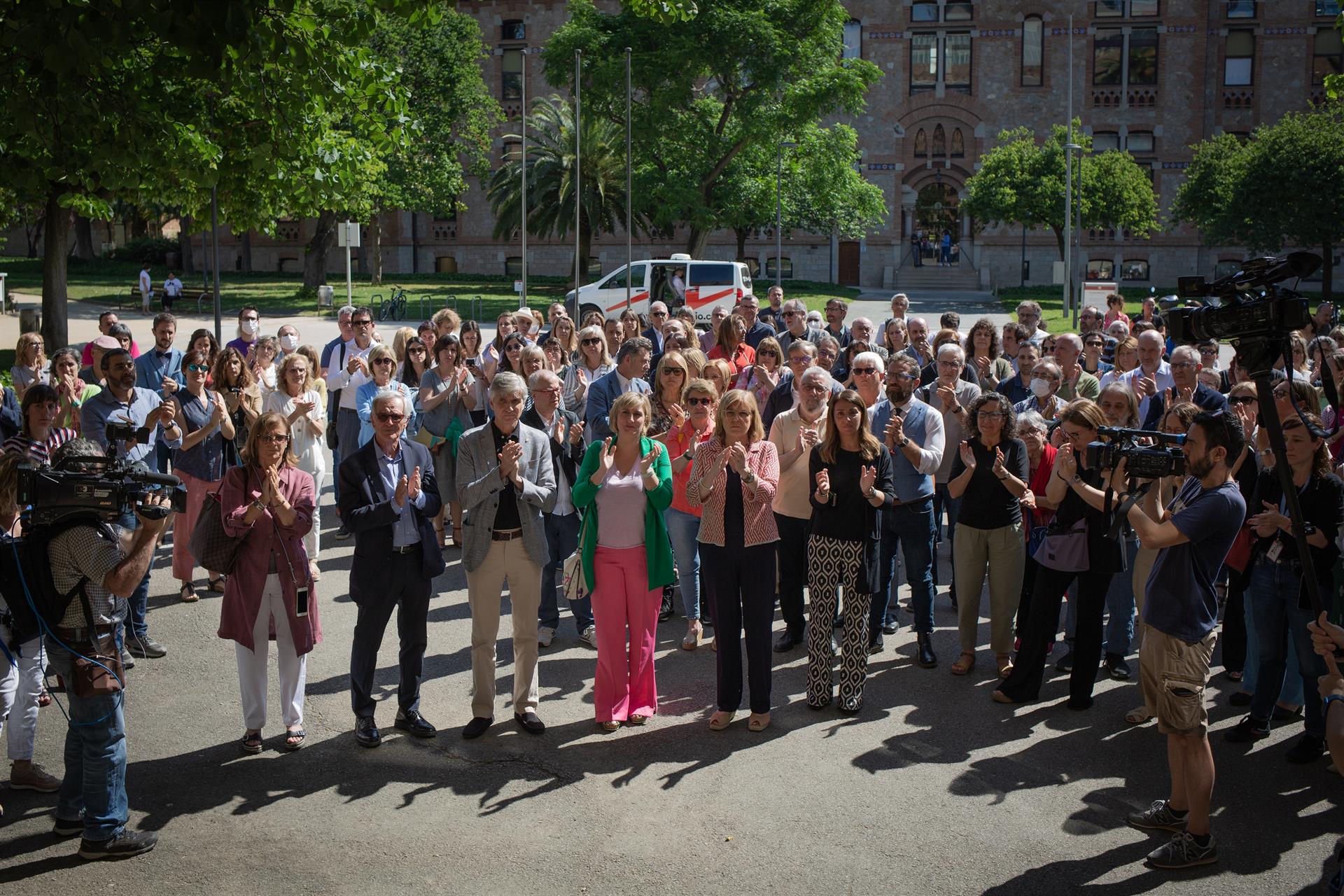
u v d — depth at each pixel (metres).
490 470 6.85
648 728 7.11
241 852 5.59
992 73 50.56
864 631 7.27
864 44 51.09
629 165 26.42
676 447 8.46
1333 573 6.39
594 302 32.41
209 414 9.48
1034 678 7.45
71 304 41.53
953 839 5.69
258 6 8.50
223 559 6.59
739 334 11.50
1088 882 5.28
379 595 6.72
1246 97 49.56
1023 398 10.71
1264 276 4.95
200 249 59.53
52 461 5.84
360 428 11.08
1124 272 50.94
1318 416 6.60
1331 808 5.98
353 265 58.03
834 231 50.62
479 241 57.53
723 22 38.19
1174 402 9.87
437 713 7.32
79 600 5.46
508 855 5.55
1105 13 49.62
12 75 9.89
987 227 51.25
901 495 8.18
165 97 12.98
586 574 6.97
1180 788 5.70
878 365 8.65
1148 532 5.60
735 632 7.00
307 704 7.47
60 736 7.02
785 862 5.47
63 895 5.18
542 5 55.06
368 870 5.42
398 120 12.70
